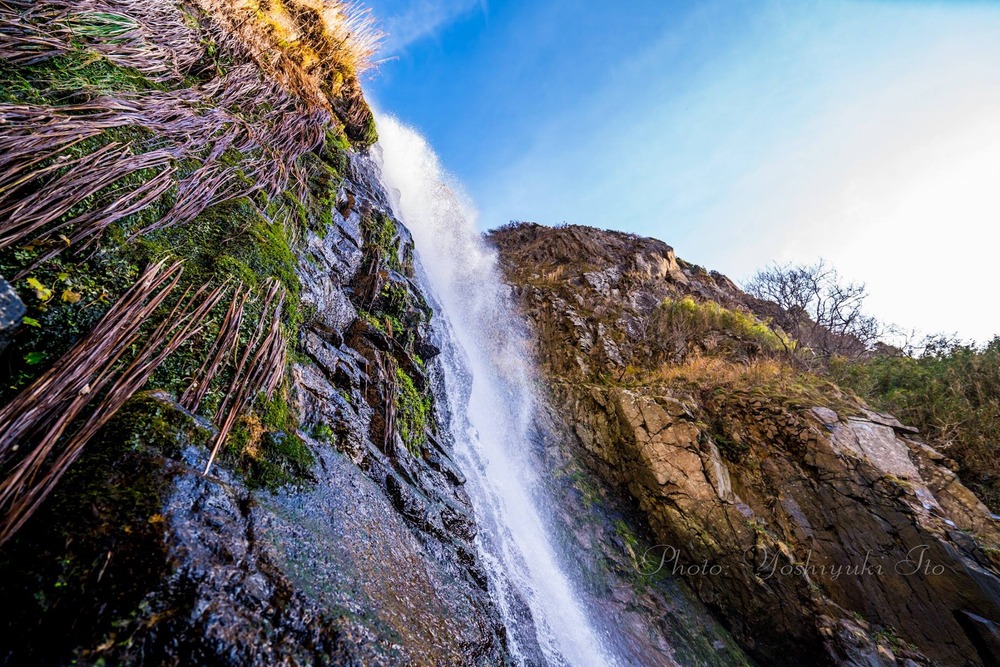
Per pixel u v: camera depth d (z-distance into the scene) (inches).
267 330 99.7
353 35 292.2
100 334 70.7
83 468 55.4
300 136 194.7
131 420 63.3
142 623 44.3
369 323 167.3
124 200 89.8
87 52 112.9
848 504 289.3
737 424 364.5
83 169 85.9
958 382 376.2
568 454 407.2
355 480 97.7
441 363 235.0
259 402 86.1
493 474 297.9
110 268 79.3
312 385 108.0
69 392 62.1
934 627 239.9
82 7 121.6
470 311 511.5
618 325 578.9
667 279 792.3
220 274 99.0
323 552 70.7
